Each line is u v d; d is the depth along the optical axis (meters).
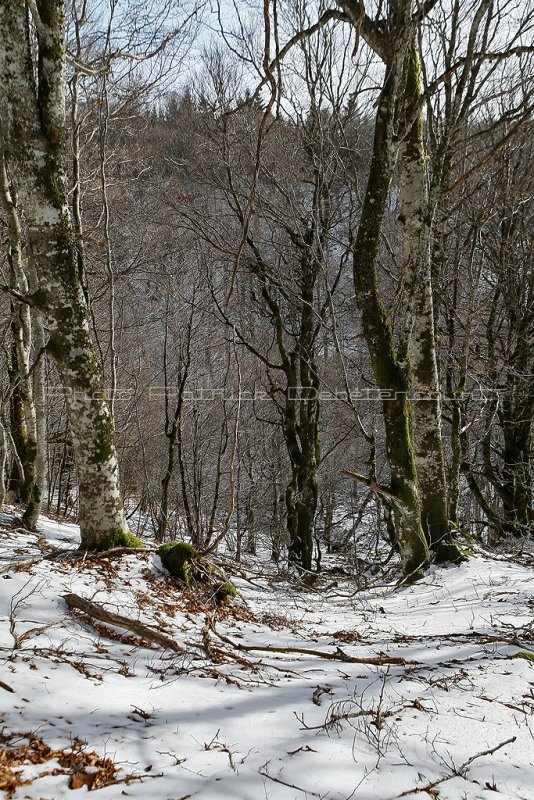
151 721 3.22
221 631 5.32
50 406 13.48
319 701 3.64
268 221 12.68
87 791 2.51
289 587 8.90
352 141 13.02
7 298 9.99
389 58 6.73
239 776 2.70
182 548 6.42
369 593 8.53
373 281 7.80
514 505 13.59
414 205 8.14
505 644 4.93
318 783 2.68
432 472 8.96
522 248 13.20
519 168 13.17
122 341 13.78
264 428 16.69
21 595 4.73
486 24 8.13
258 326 15.20
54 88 5.56
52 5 5.41
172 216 14.47
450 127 8.60
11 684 3.36
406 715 3.40
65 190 5.82
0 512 8.32
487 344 13.84
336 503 18.16
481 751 3.03
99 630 4.59
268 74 3.85
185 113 13.88
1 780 2.47
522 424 13.66
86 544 6.34
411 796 2.63
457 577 8.21
